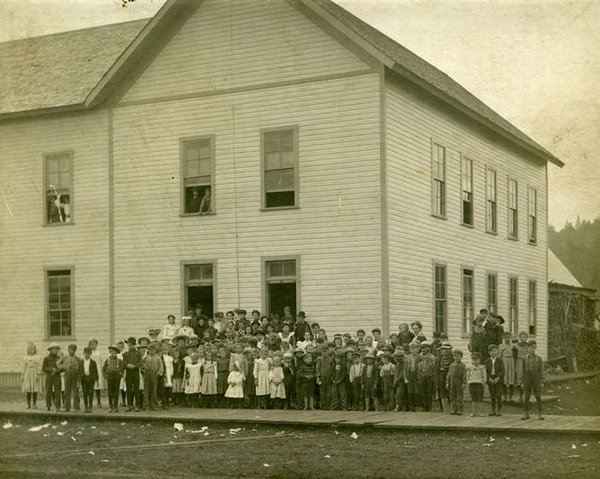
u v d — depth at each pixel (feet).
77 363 65.46
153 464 43.70
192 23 82.48
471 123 94.17
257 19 79.61
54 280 88.63
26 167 90.27
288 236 77.41
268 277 78.38
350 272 74.54
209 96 81.51
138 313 83.66
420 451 45.57
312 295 75.92
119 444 50.72
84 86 89.20
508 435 50.14
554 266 121.08
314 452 45.98
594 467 40.63
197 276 81.66
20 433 56.75
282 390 63.77
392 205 74.74
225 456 45.42
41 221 89.20
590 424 51.88
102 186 86.22
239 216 79.66
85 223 86.84
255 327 71.20
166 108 83.46
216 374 65.62
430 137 83.41
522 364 66.74
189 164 82.48
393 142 75.46
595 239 115.96
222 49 81.10
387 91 74.69
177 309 81.92
